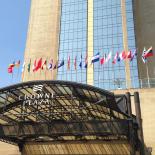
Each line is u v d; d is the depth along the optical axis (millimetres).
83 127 26156
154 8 61312
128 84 55844
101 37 62469
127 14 63031
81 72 59812
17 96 28750
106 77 58156
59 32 64688
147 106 36438
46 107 29812
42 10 67500
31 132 27234
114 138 34844
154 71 55031
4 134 27703
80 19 65625
